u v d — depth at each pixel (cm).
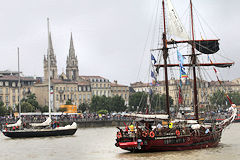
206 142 8556
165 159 7144
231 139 10525
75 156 7950
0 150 9150
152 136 7688
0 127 15525
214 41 9994
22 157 8012
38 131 12088
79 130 15862
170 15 9594
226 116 18700
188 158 7244
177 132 7950
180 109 10244
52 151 8788
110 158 7450
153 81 9956
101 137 12019
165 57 9369
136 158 7262
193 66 9944
